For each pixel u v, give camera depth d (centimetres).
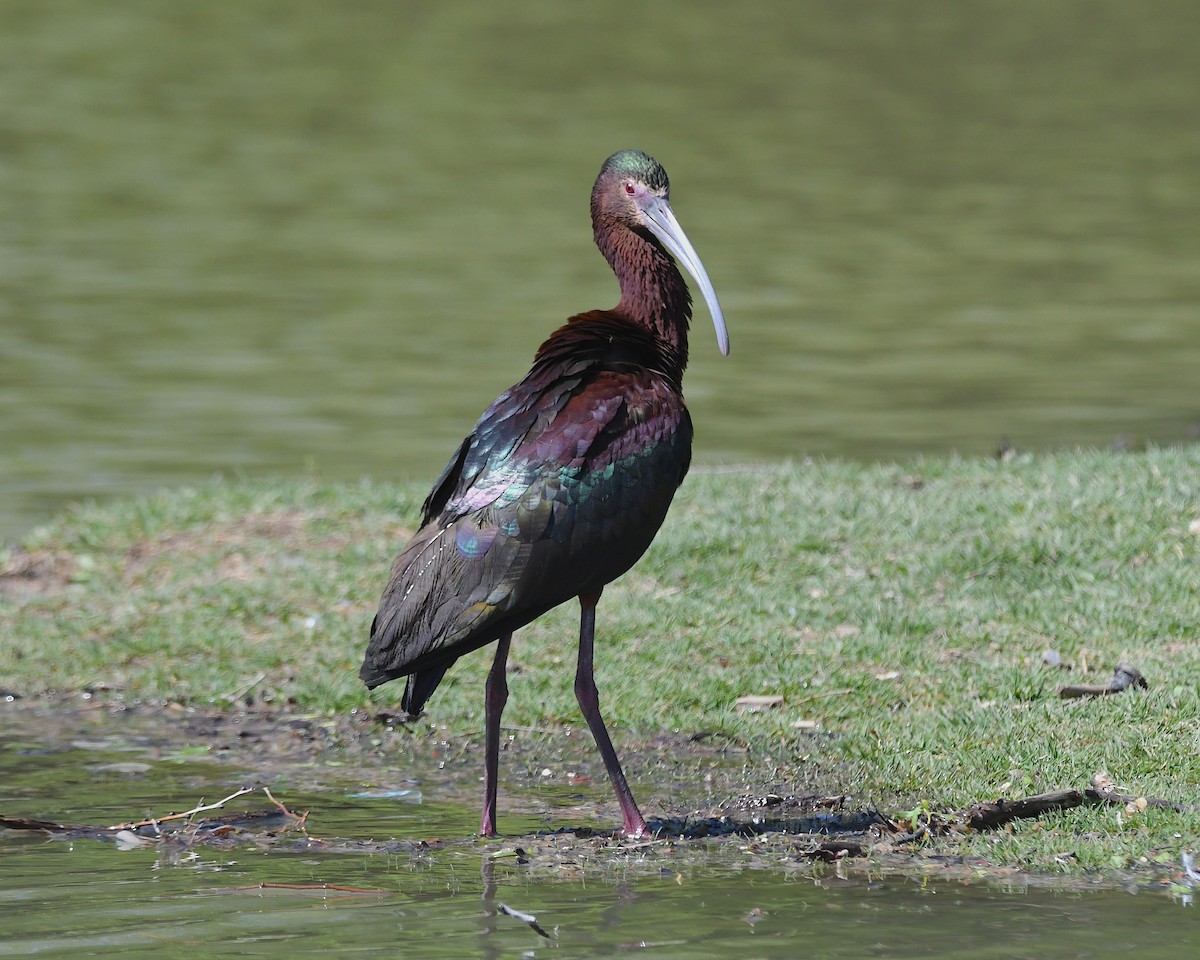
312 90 5538
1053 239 3566
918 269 3247
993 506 1478
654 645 1288
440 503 972
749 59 6384
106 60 5944
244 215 3803
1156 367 2462
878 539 1436
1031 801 954
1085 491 1492
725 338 1034
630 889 859
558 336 1005
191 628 1391
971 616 1282
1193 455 1599
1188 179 4334
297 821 1007
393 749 1180
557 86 5725
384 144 4744
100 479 1930
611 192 1058
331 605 1416
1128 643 1218
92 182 4134
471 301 2972
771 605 1333
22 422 2192
